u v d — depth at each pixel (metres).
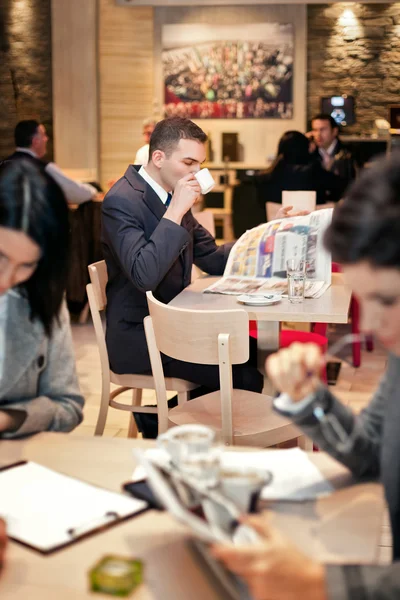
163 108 9.45
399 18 8.91
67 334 1.79
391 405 1.30
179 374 2.95
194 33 9.26
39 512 1.27
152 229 3.10
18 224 1.36
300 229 3.34
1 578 1.08
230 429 2.36
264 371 3.00
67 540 1.17
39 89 9.47
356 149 7.82
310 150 6.30
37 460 1.48
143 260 2.92
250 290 3.07
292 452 1.51
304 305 2.83
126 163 9.60
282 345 3.37
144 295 3.05
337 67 9.12
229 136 9.26
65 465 1.46
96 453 1.51
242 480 1.17
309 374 1.33
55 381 1.75
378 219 0.99
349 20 9.00
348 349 5.31
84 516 1.25
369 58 9.05
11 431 1.59
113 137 9.57
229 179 9.04
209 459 1.18
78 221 6.07
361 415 1.46
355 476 1.40
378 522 1.24
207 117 9.40
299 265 2.88
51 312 1.59
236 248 3.42
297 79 9.20
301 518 1.26
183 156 3.08
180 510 1.01
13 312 1.60
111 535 1.20
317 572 0.99
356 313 4.86
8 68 9.47
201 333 2.34
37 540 1.18
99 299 3.13
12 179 1.37
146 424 3.20
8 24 9.37
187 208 2.99
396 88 9.03
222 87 9.33
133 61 9.39
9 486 1.36
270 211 5.94
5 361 1.61
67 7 9.25
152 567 1.10
